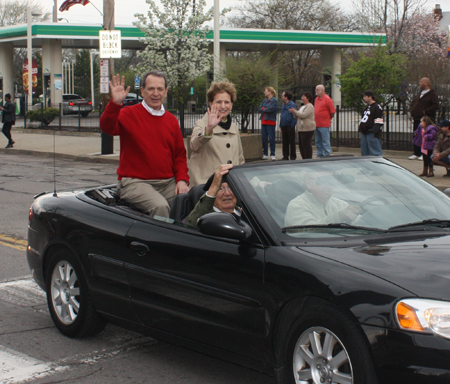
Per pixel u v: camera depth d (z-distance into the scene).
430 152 12.92
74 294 4.89
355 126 19.05
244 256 3.65
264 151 16.91
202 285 3.82
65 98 43.09
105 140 19.41
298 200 3.96
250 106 17.97
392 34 43.31
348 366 3.13
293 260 3.43
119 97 5.02
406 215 4.04
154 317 4.19
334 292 3.17
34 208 5.35
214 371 4.26
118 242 4.41
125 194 5.21
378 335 3.00
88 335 4.89
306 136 14.89
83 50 69.12
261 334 3.53
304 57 62.25
